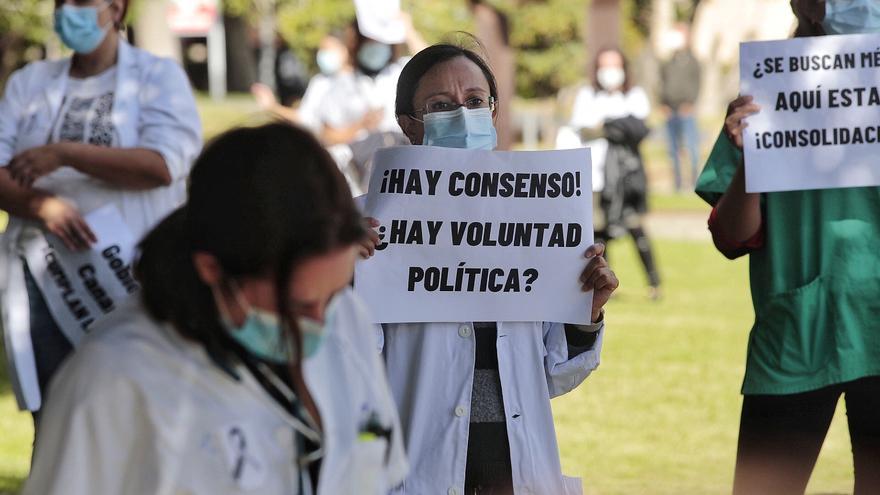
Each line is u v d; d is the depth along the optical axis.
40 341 5.84
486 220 4.44
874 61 5.22
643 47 40.12
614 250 19.34
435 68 4.59
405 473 3.13
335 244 2.63
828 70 5.22
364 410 2.99
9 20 20.53
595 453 8.10
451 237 4.43
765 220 5.36
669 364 10.82
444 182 4.45
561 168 4.46
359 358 3.01
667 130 26.70
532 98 37.25
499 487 4.35
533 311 4.42
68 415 2.70
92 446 2.70
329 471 2.86
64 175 5.77
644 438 8.49
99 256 5.74
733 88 38.50
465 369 4.39
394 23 11.70
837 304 5.18
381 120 11.59
